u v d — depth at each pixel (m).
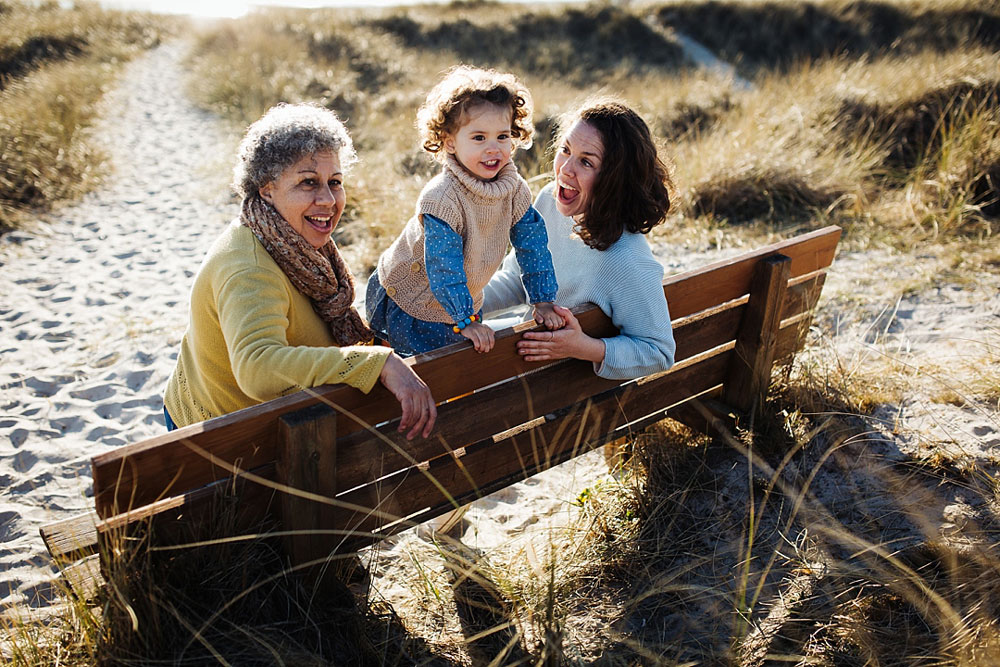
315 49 14.48
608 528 2.82
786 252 3.12
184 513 2.05
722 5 18.55
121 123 10.03
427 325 2.66
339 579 2.36
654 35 17.84
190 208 6.99
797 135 6.82
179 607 2.08
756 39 17.55
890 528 2.68
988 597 2.32
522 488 3.33
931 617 2.30
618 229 2.62
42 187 6.95
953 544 2.54
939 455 2.94
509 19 18.61
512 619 2.41
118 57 14.70
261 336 2.07
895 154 6.62
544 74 14.94
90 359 4.34
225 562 2.13
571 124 2.64
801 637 2.33
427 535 2.95
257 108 10.37
